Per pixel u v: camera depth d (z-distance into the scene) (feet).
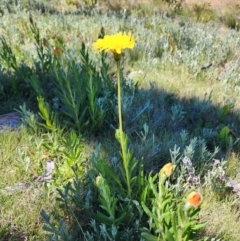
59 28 16.01
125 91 9.43
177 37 16.19
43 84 9.59
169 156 7.13
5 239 5.20
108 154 6.92
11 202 5.61
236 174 7.06
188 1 31.01
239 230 5.65
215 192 6.29
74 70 7.79
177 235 4.25
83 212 5.53
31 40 14.35
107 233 4.77
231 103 10.21
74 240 5.19
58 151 6.85
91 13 21.07
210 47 15.11
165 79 11.62
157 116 8.69
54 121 7.08
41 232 5.21
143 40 15.20
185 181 6.51
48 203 5.65
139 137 7.87
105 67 9.02
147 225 5.32
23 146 7.09
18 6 18.97
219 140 8.09
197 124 8.77
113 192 5.43
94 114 7.59
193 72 13.03
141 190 5.34
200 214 5.76
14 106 8.85
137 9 26.08
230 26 26.40
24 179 6.25
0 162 6.58
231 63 13.78
